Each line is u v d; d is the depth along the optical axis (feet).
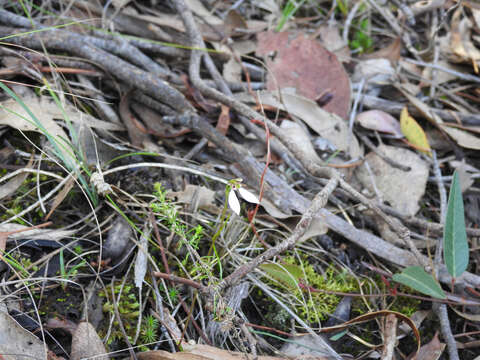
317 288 1.71
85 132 1.75
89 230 1.67
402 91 2.10
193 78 1.90
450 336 1.62
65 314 1.55
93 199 1.67
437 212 1.91
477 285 1.71
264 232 1.76
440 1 2.24
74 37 1.88
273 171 1.89
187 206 1.73
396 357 1.64
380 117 2.04
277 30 2.16
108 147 1.77
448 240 1.62
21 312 1.51
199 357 1.48
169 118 1.84
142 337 1.55
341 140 1.97
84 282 1.60
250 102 1.99
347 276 1.74
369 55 2.24
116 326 1.55
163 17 2.11
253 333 1.62
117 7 2.03
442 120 2.06
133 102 1.93
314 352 1.61
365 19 2.39
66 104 1.81
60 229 1.64
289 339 1.63
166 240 1.67
